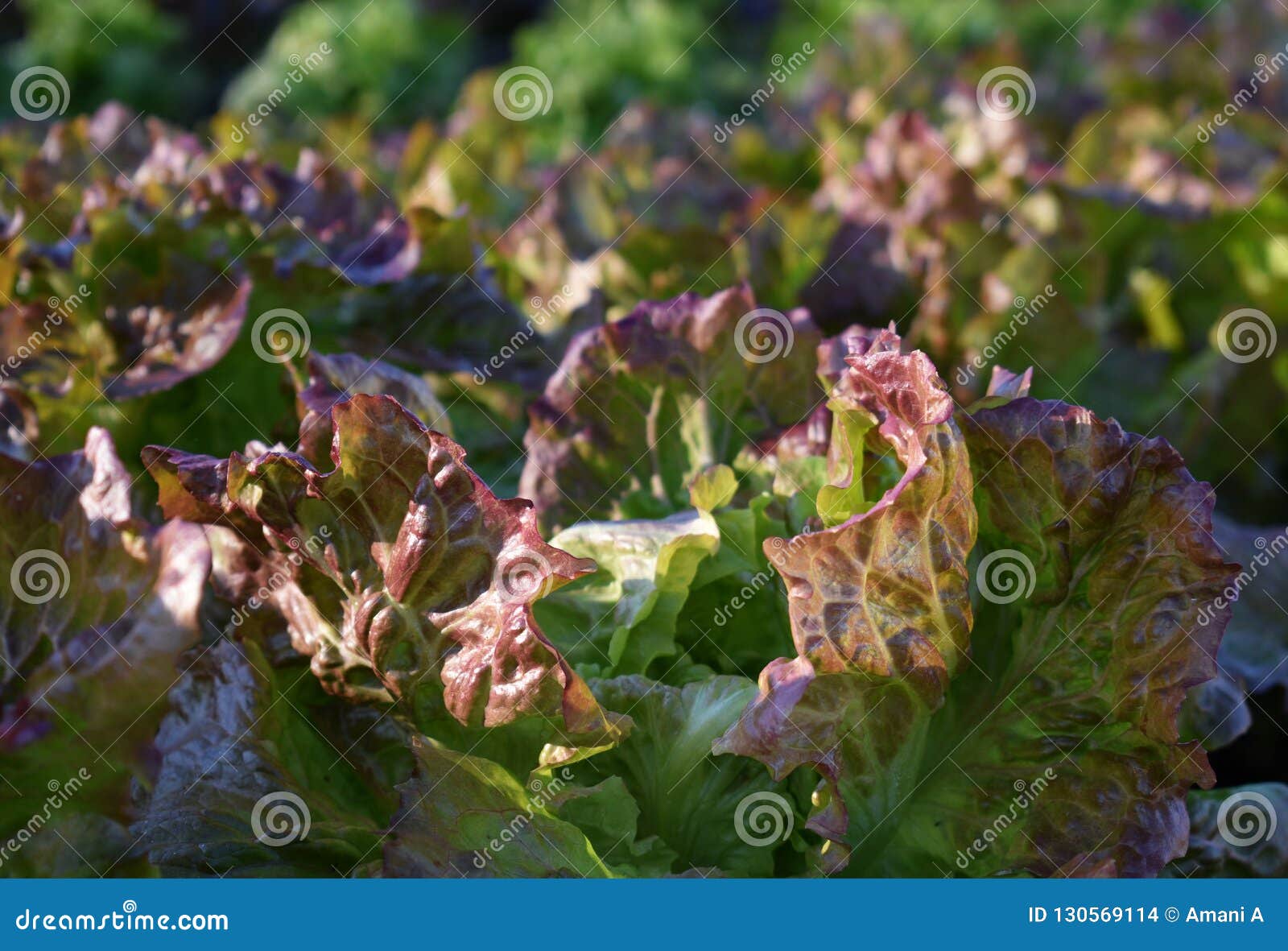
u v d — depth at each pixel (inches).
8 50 86.9
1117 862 29.6
